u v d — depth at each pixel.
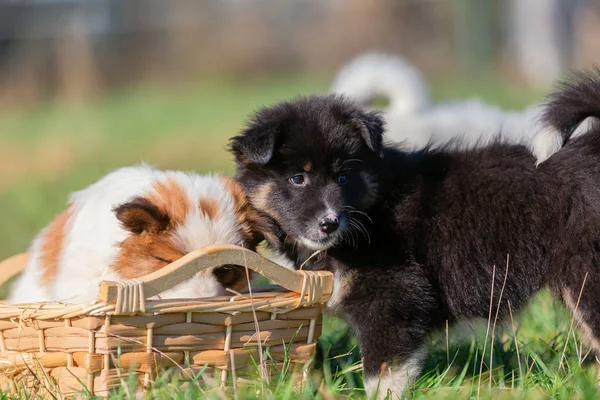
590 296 5.68
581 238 5.71
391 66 11.58
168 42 32.47
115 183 6.03
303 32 32.47
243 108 25.14
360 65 11.98
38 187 15.58
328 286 5.19
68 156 19.00
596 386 5.18
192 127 22.33
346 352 6.23
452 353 6.10
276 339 5.09
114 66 31.62
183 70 32.12
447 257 6.01
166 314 4.73
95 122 24.44
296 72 31.89
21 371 4.90
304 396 4.73
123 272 5.43
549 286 5.94
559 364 5.50
